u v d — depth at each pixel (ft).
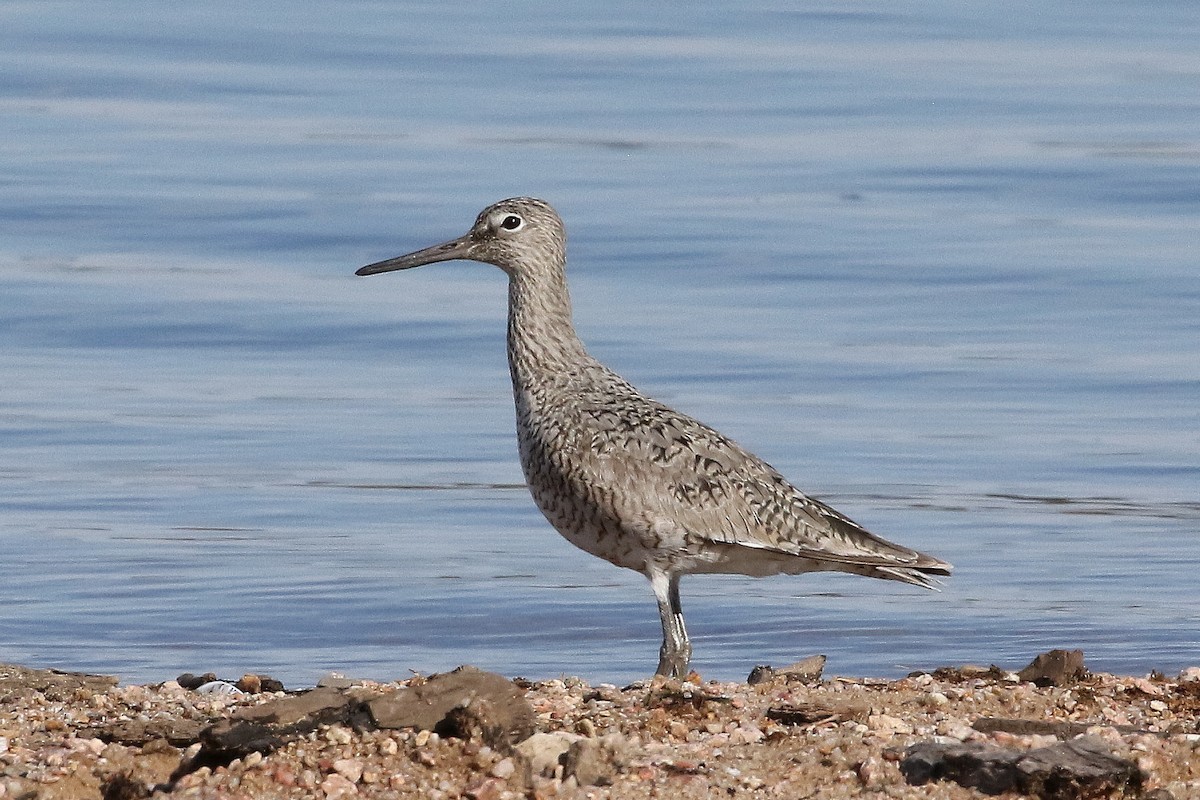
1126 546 53.36
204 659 44.29
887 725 31.04
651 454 39.27
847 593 50.39
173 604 48.42
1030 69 124.57
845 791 28.04
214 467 60.44
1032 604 48.75
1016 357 71.67
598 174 99.30
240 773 28.35
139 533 54.29
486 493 58.80
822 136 107.86
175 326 76.28
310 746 29.25
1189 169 100.73
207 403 67.10
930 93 116.88
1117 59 127.95
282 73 119.34
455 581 50.72
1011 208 94.07
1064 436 63.21
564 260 42.65
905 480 59.31
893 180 98.99
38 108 110.52
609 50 126.82
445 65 122.01
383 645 45.85
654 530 39.09
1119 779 27.78
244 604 48.55
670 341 73.72
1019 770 27.89
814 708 32.22
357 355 73.67
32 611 47.67
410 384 70.23
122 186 95.66
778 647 45.78
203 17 134.62
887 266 83.97
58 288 80.74
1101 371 69.92
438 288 83.05
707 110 112.98
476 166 100.48
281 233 89.30
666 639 39.55
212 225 90.33
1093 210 93.91
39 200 93.04
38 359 72.28
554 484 40.19
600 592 50.14
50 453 61.52
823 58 125.70
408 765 28.71
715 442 39.96
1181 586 49.98
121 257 86.17
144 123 108.17
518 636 46.80
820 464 60.85
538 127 108.88
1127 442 62.54
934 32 134.62
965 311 77.82
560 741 29.40
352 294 81.30
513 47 126.93
